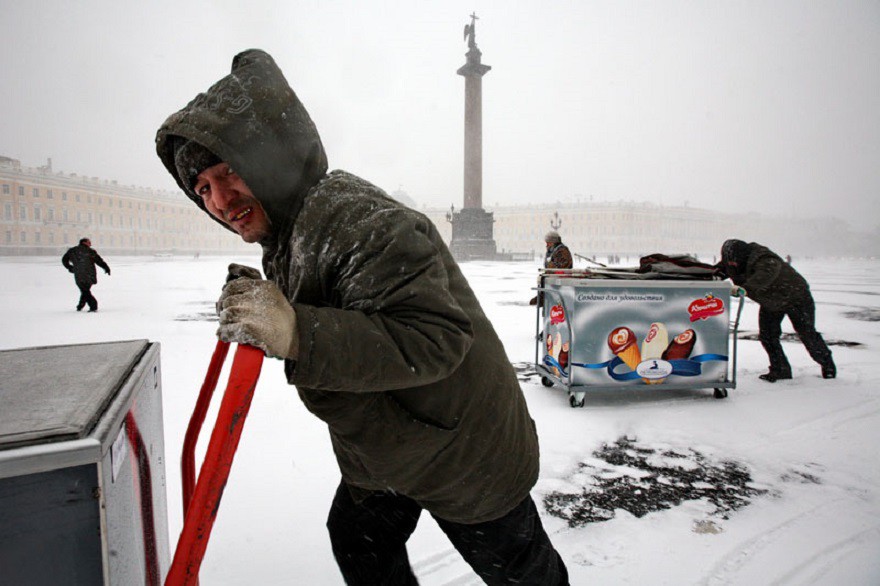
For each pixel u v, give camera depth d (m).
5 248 67.81
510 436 1.20
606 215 107.38
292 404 4.29
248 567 2.19
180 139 1.09
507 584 1.39
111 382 1.02
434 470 1.15
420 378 0.90
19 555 0.74
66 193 79.12
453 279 1.14
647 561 2.21
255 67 1.05
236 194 1.08
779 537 2.39
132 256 75.38
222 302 0.81
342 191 1.03
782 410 4.21
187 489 1.18
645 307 4.30
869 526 2.50
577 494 2.81
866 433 3.71
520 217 114.62
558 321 4.57
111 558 0.82
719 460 3.26
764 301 5.14
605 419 3.97
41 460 0.72
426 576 2.11
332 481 2.96
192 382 4.96
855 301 13.52
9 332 7.92
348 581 1.46
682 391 4.78
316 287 1.01
